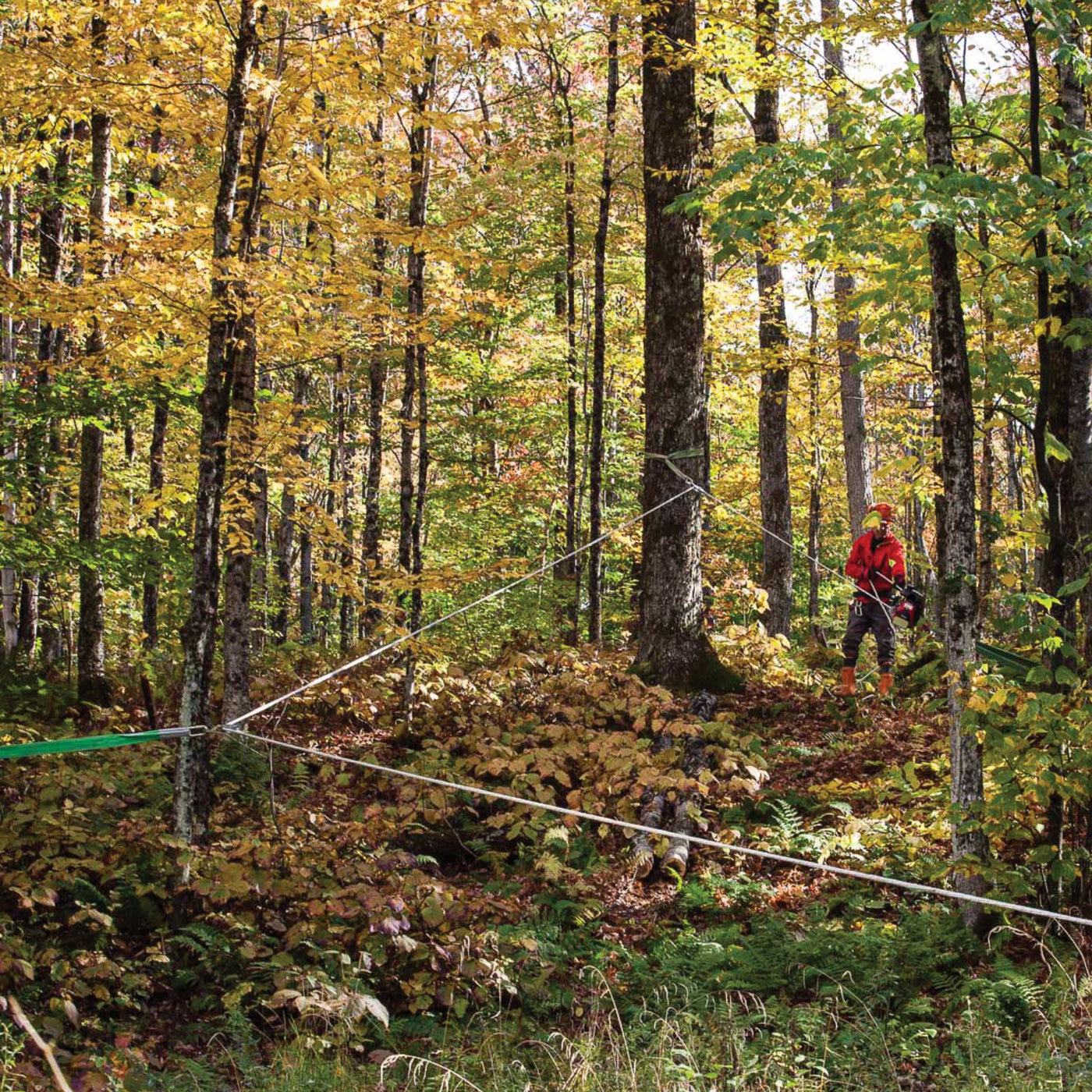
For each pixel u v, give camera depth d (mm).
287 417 8688
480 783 8742
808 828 8023
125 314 7477
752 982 5812
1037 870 6500
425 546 18859
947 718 9820
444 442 17703
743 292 15234
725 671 10922
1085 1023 4980
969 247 6191
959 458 6117
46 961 5453
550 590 16234
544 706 10508
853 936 6082
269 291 7164
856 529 15797
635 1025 5500
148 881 6586
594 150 13148
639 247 15703
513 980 6113
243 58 6625
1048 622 5852
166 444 15047
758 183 6246
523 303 16594
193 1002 5801
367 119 8039
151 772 8305
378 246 10453
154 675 11898
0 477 9203
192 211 8812
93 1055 5078
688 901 7059
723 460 23859
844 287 14344
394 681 11016
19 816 6723
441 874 7812
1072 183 5875
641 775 8141
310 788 8641
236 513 8641
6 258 13734
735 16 9992
